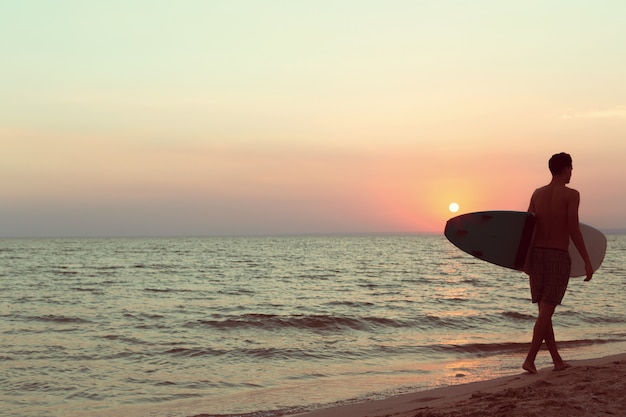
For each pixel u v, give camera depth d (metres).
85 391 8.11
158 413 6.84
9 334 13.48
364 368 9.55
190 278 35.78
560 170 5.60
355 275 39.47
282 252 93.00
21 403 7.48
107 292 25.69
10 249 102.81
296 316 16.28
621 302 20.36
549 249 5.59
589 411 3.85
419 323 15.36
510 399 4.48
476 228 5.95
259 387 8.23
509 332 13.81
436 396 6.49
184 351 11.26
